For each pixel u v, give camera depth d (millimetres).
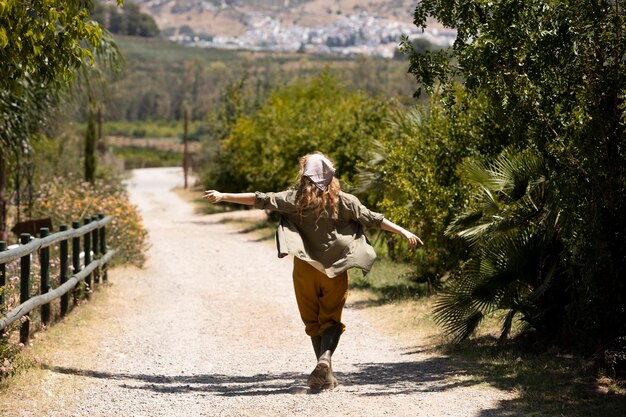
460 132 15609
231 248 29281
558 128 10039
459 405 8070
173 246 29891
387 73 170000
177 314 15523
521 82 9797
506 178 11438
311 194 8461
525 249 10898
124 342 12406
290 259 25734
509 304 11047
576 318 9875
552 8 9805
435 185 16531
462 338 11445
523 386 8836
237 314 15680
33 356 10383
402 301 16344
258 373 10445
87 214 24125
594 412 7617
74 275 14359
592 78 9586
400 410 7910
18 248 10539
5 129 19031
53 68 9875
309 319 8922
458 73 10594
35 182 31234
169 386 9508
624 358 9266
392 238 22781
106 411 8195
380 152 20797
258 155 41312
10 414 7945
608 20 9438
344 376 9930
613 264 9180
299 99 42781
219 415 7996
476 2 10180
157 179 99438
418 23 10695
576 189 9609
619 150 9375
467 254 15750
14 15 8844
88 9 9461
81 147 57562
